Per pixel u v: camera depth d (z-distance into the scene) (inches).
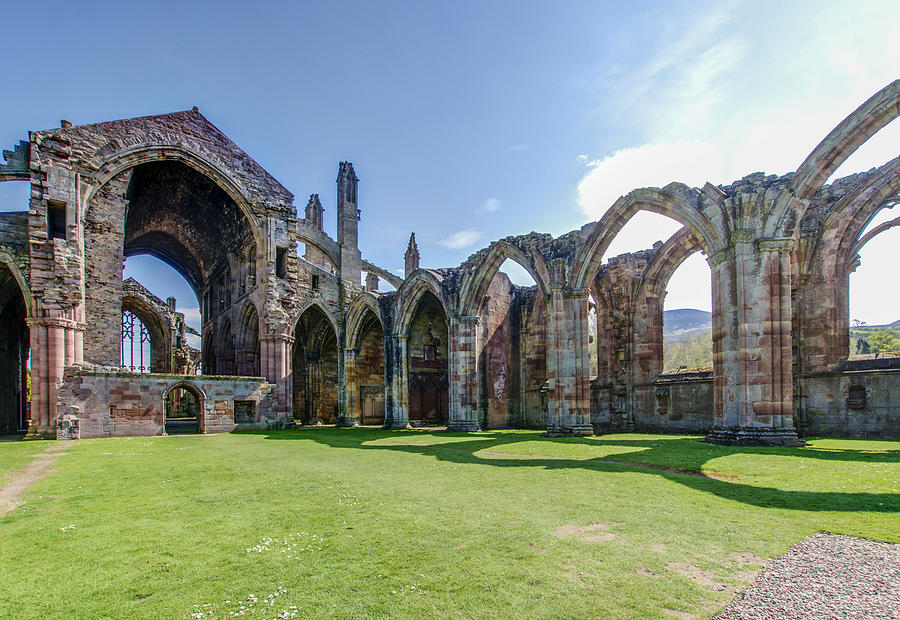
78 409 900.0
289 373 1280.8
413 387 1293.1
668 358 3580.2
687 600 165.9
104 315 1102.4
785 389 587.8
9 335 1256.8
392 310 1252.5
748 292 608.1
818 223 784.3
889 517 254.8
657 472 420.2
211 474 449.4
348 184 1565.0
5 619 158.6
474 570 197.0
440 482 392.8
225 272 1632.6
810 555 205.2
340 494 348.5
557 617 155.3
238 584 186.4
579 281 847.1
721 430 625.9
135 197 1364.4
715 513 277.4
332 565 205.3
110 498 346.6
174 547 230.8
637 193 757.9
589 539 234.4
